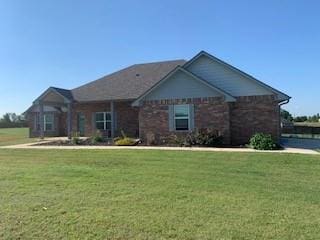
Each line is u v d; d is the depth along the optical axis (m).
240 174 12.28
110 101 29.33
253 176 11.93
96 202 8.22
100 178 11.27
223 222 6.81
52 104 31.08
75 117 32.38
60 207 7.79
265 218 7.06
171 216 7.18
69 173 12.26
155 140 24.36
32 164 14.95
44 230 6.38
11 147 23.16
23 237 6.08
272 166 14.03
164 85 24.33
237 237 6.04
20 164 14.98
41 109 30.03
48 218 7.02
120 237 6.07
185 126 23.81
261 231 6.32
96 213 7.36
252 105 23.50
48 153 19.06
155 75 31.48
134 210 7.59
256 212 7.47
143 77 31.58
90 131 31.77
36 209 7.63
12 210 7.55
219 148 20.52
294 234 6.17
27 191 9.34
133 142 23.98
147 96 24.72
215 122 23.09
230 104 23.61
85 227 6.53
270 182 10.89
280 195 9.06
